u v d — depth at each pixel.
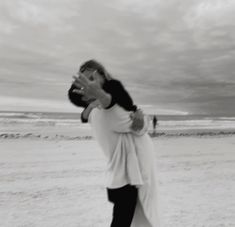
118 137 2.45
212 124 49.88
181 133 25.84
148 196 2.49
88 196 6.22
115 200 2.50
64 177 7.98
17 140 17.05
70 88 2.66
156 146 15.07
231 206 5.54
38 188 6.84
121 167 2.44
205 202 5.77
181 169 9.12
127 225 2.45
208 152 13.05
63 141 16.98
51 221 4.78
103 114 2.41
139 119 2.44
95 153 12.48
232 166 9.80
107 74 2.47
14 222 4.72
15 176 8.04
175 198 6.03
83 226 4.58
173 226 4.53
